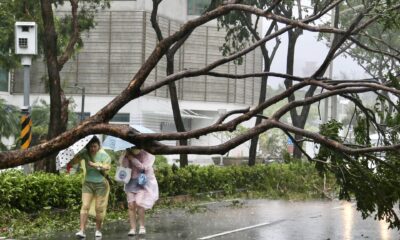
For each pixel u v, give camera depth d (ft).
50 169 65.72
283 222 61.52
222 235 52.16
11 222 53.36
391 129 21.49
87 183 48.70
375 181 19.98
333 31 15.26
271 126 13.97
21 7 80.74
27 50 59.26
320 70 15.29
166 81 14.30
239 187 95.81
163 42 13.62
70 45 71.82
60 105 64.75
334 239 50.47
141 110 184.75
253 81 216.33
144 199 50.62
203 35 200.13
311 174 95.20
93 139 48.16
